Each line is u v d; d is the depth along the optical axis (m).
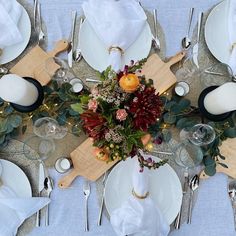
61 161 1.06
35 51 1.11
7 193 1.06
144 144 0.90
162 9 1.13
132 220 1.01
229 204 1.08
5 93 0.93
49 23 1.13
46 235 1.08
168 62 1.08
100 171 1.07
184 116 1.04
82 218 1.08
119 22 1.07
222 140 1.04
